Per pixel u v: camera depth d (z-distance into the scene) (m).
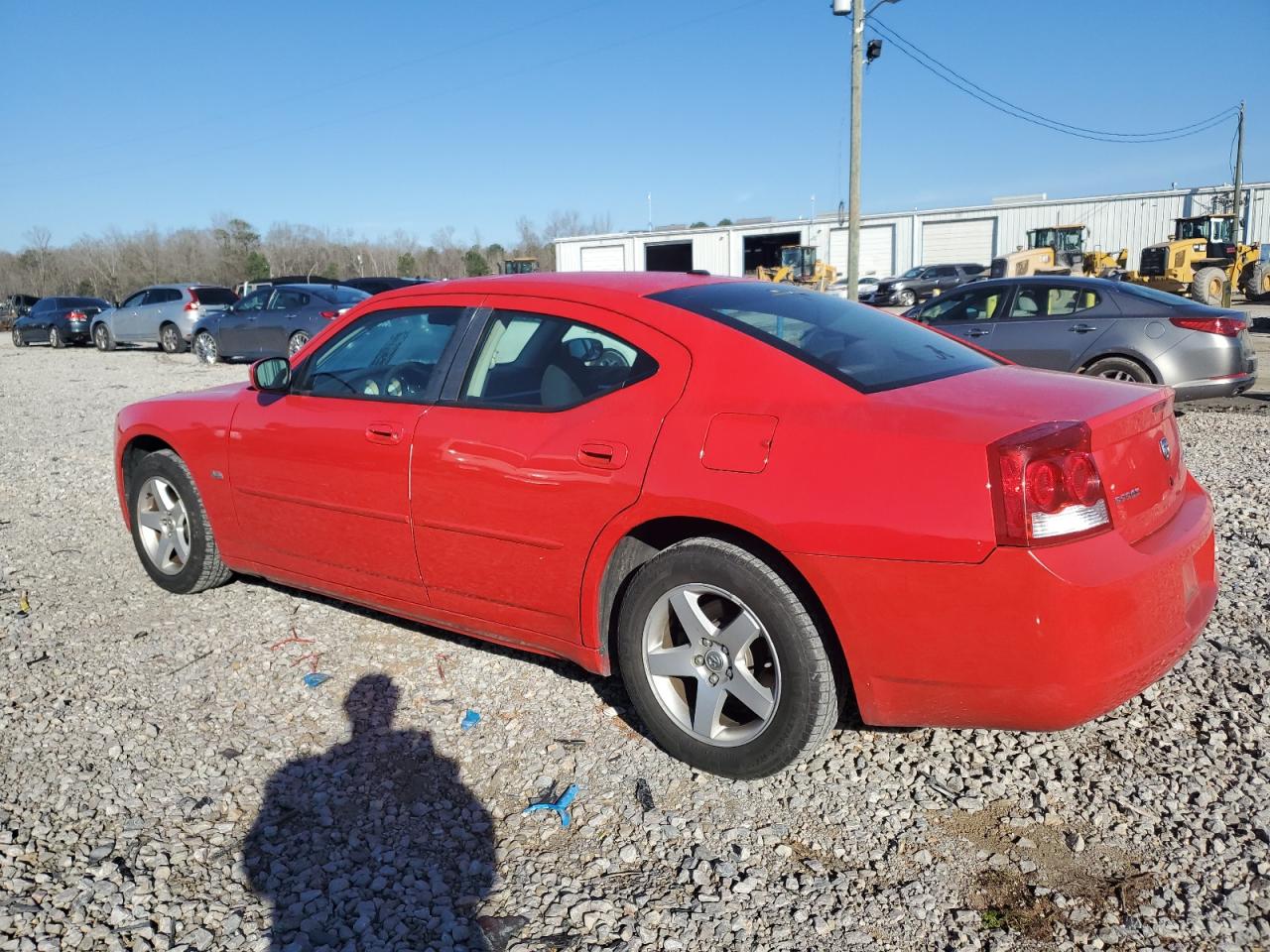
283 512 4.08
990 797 2.88
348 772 3.12
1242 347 8.63
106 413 11.94
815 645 2.76
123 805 2.94
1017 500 2.41
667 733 3.10
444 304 3.70
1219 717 3.24
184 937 2.36
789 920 2.38
